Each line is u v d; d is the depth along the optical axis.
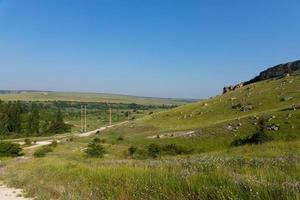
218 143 81.75
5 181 22.33
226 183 9.86
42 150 78.12
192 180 10.90
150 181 12.10
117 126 145.50
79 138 120.62
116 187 12.69
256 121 88.06
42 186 17.11
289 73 154.88
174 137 93.06
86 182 15.30
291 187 8.23
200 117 129.62
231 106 131.00
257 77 175.62
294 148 30.50
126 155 66.75
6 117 170.62
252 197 8.27
